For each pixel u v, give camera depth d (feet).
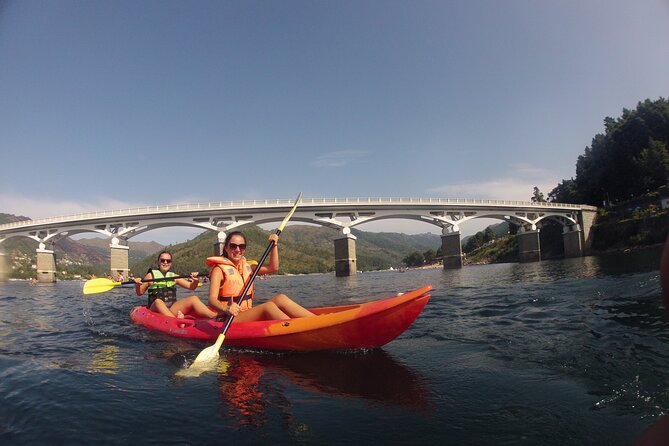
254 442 7.36
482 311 22.54
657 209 182.29
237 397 9.78
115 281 22.63
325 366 12.40
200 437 7.59
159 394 10.07
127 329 20.35
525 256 219.41
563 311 20.63
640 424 7.32
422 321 19.99
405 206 193.67
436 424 7.85
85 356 14.44
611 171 228.84
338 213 192.03
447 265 204.23
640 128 217.15
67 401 9.57
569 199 264.11
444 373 11.04
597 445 6.72
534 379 10.12
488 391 9.46
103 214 168.45
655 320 16.56
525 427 7.50
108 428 8.02
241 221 176.96
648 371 10.13
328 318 13.48
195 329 16.93
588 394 8.89
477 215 208.23
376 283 73.56
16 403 9.48
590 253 213.05
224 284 16.78
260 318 15.55
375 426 7.91
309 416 8.50
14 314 30.60
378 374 11.27
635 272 46.62
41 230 172.96
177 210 168.86
